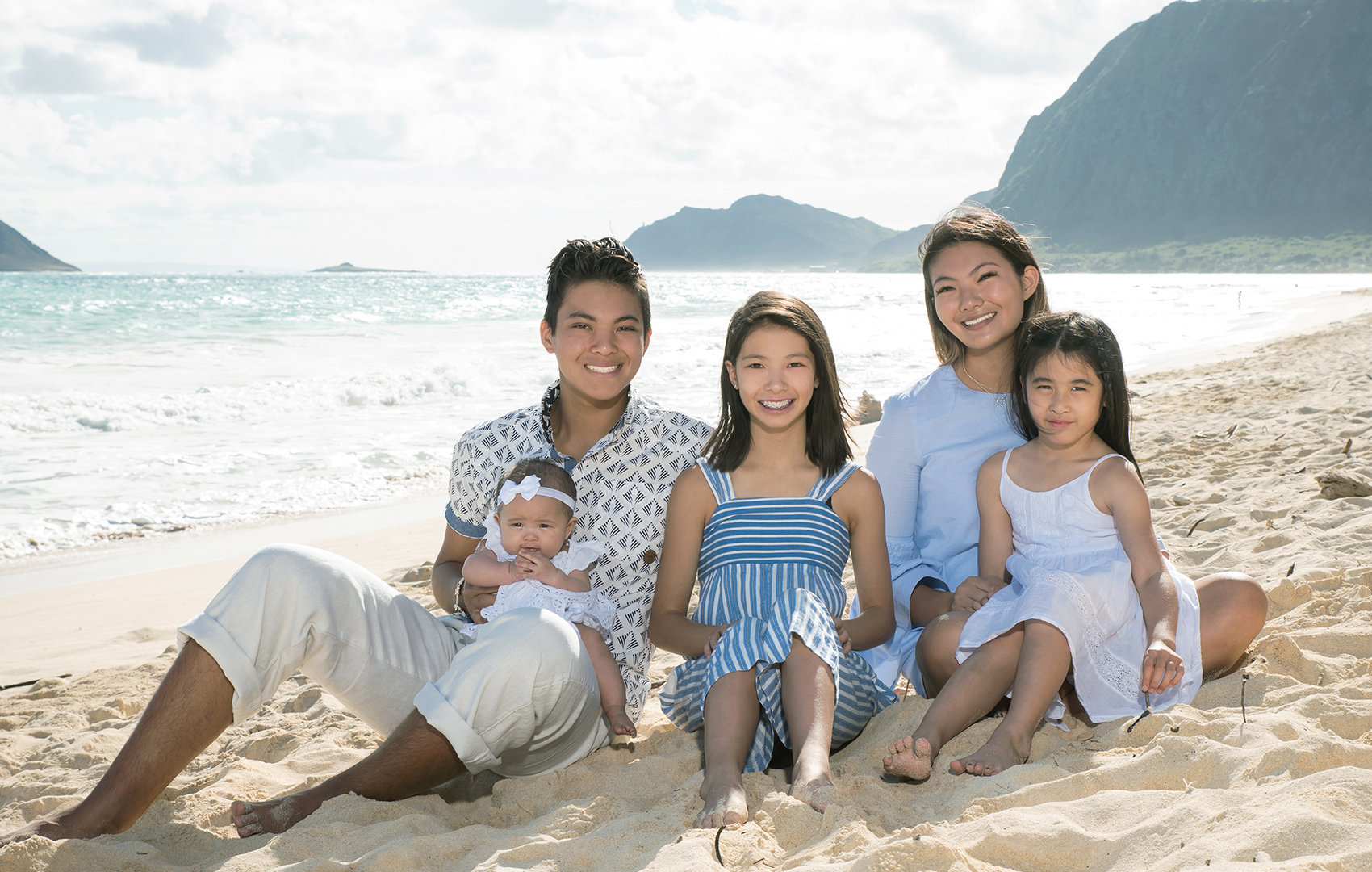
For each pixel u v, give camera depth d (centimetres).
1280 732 214
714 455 283
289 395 1284
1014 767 219
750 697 236
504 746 232
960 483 312
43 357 1725
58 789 276
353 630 234
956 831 187
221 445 1036
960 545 314
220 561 639
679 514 279
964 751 240
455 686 224
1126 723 241
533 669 225
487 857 196
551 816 214
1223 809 177
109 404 1177
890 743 249
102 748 315
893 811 206
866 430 1062
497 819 229
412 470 935
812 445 279
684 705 268
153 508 783
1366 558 360
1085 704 251
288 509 789
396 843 196
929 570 307
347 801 219
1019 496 286
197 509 782
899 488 322
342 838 203
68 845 194
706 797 212
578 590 264
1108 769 208
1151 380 1288
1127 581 262
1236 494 512
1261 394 988
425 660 248
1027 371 288
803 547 271
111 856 194
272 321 2797
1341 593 321
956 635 264
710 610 273
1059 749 239
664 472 284
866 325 3058
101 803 210
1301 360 1313
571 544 271
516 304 4078
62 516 751
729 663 237
